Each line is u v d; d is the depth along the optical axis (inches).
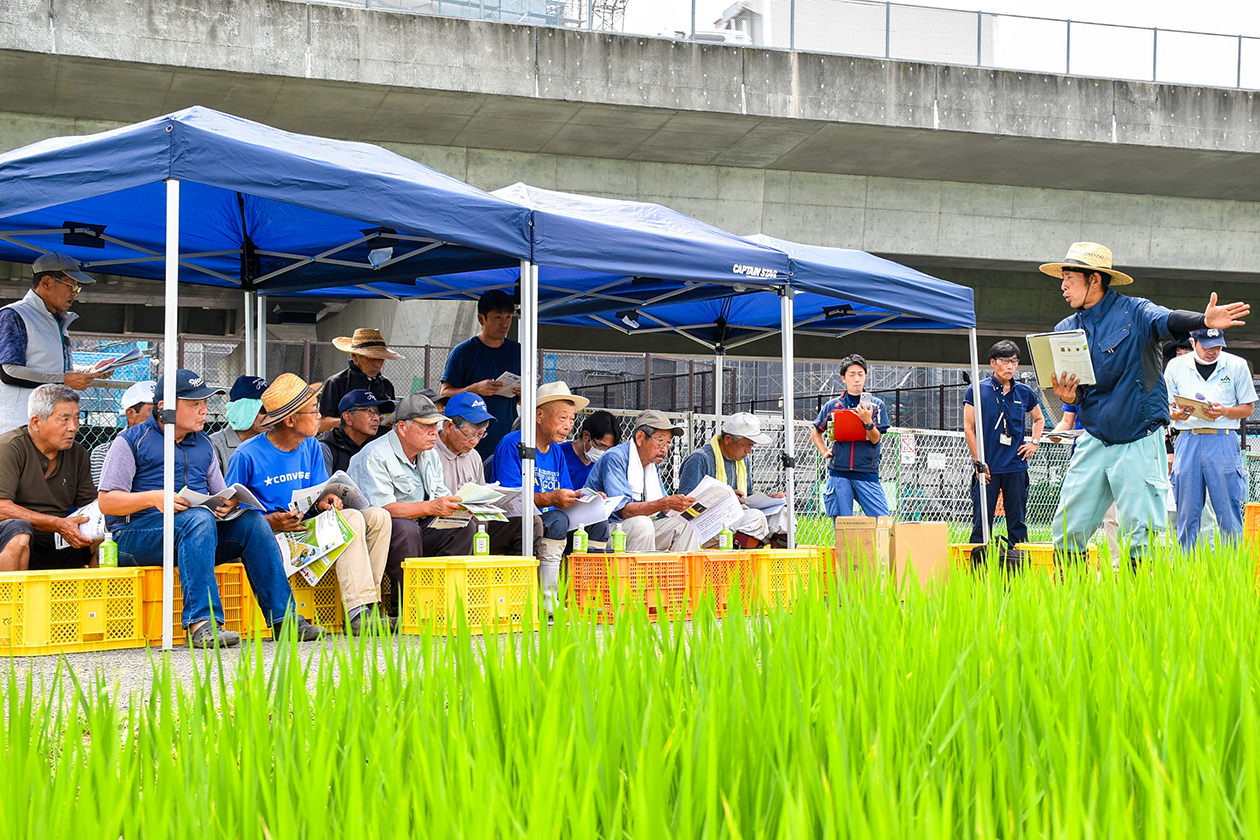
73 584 197.9
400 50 674.8
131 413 244.2
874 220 847.7
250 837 57.8
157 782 64.5
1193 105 801.6
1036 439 371.6
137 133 207.2
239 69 647.8
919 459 494.3
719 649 89.6
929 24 770.8
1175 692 76.3
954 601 121.7
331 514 219.0
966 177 850.1
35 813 57.3
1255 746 56.2
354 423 275.1
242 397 267.6
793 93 739.4
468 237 238.4
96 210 284.2
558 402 278.2
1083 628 109.7
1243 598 137.1
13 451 216.8
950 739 71.0
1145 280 971.3
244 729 73.5
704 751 59.4
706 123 743.7
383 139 748.6
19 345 253.9
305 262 306.5
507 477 261.7
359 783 54.3
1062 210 878.4
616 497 267.9
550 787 52.4
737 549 289.7
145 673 170.9
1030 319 967.6
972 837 57.8
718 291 332.5
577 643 88.0
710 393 984.3
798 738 63.2
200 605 203.5
